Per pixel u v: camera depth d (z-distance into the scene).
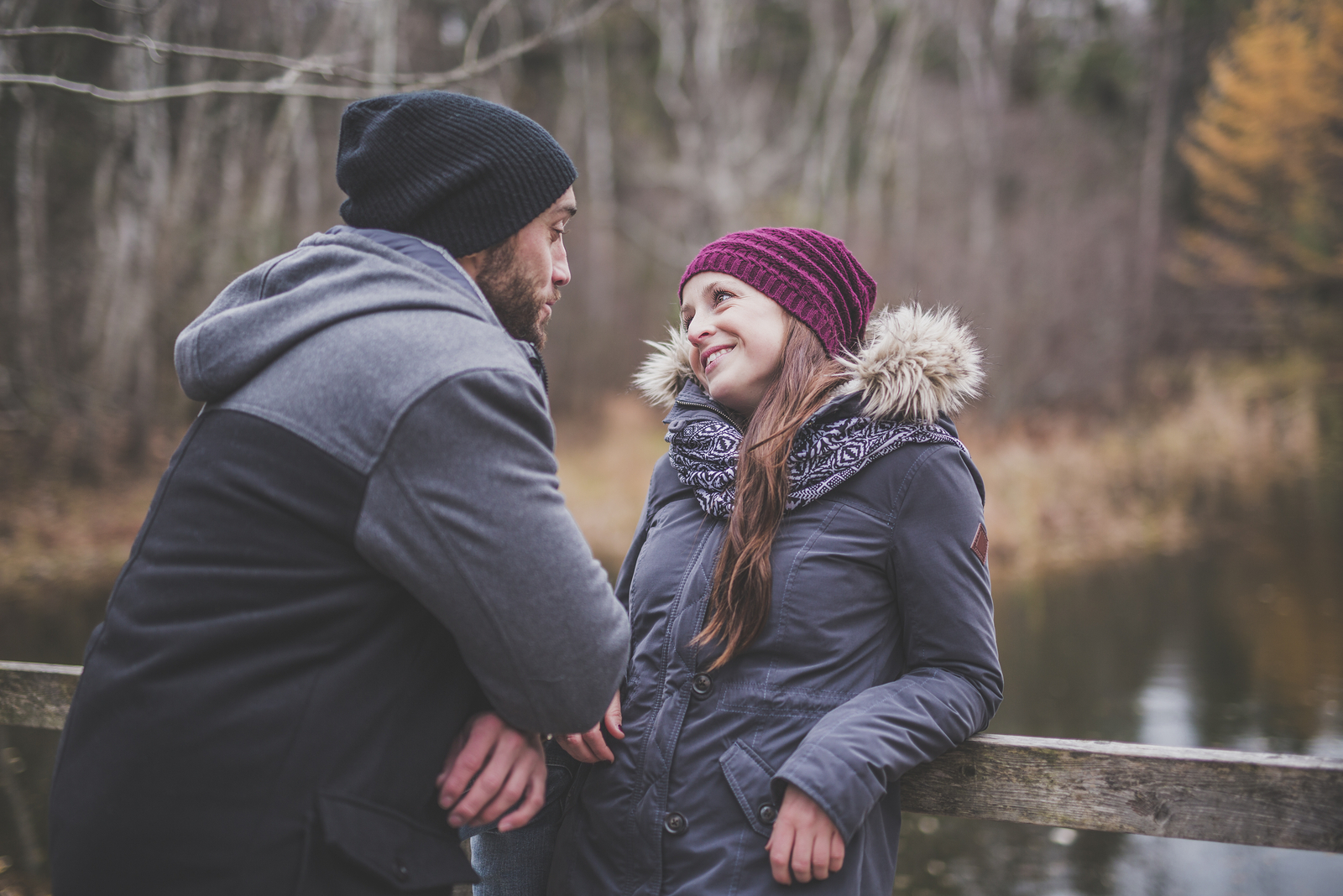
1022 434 13.52
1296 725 4.70
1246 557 8.88
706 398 1.48
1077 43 22.28
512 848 1.43
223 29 11.66
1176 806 1.20
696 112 20.69
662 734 1.27
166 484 1.11
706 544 1.35
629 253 20.78
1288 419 14.84
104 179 12.72
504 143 1.20
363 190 1.21
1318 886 3.25
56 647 6.22
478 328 1.10
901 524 1.28
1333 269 17.78
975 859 3.50
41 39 5.42
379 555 1.02
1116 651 6.12
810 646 1.25
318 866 1.00
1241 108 18.94
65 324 12.78
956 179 18.64
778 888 1.17
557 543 1.05
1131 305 17.14
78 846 1.03
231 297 1.21
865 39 21.39
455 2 14.95
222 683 1.02
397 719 1.07
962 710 1.22
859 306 1.44
